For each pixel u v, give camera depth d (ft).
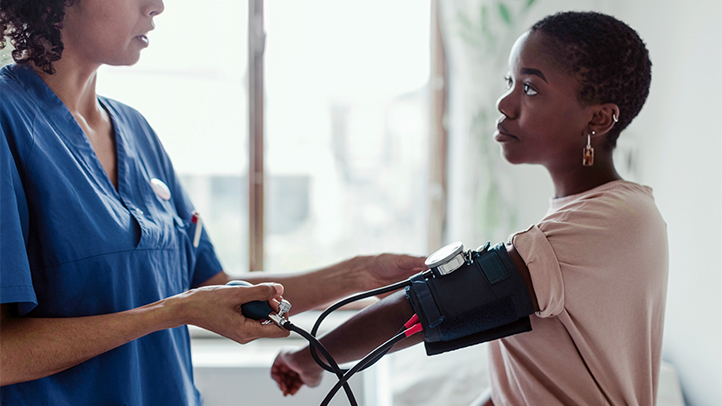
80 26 2.11
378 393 4.75
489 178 6.18
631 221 2.17
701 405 4.18
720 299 3.84
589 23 2.33
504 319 2.11
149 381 2.40
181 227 2.77
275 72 7.39
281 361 2.87
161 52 7.16
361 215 9.49
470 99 6.21
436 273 2.18
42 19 2.02
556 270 2.10
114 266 2.15
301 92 7.80
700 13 4.13
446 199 7.27
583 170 2.48
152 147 2.81
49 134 2.07
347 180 9.36
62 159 2.08
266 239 7.26
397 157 8.84
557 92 2.36
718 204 3.86
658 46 4.87
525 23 6.12
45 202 1.97
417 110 7.76
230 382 5.29
